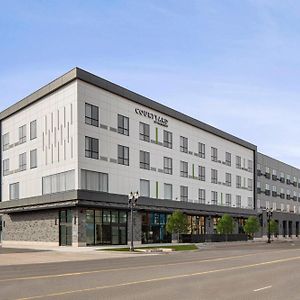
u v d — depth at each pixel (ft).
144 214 188.24
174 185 208.64
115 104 179.01
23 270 74.08
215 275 64.54
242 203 270.26
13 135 201.16
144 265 83.25
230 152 261.85
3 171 206.90
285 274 66.59
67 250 138.92
